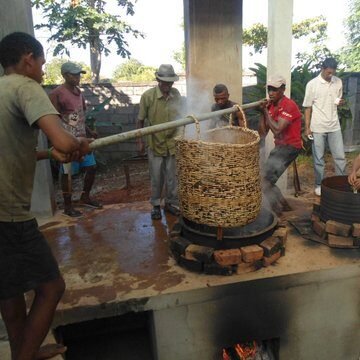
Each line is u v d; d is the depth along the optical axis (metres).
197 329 2.46
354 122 8.09
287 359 2.71
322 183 3.10
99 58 11.55
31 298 2.42
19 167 1.63
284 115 3.24
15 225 1.66
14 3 3.17
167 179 3.73
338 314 2.69
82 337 2.83
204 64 4.55
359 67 12.48
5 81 1.60
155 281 2.49
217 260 2.50
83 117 3.84
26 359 1.79
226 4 4.40
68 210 3.79
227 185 2.26
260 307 2.53
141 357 2.75
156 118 3.47
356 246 2.82
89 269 2.70
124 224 3.53
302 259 2.69
